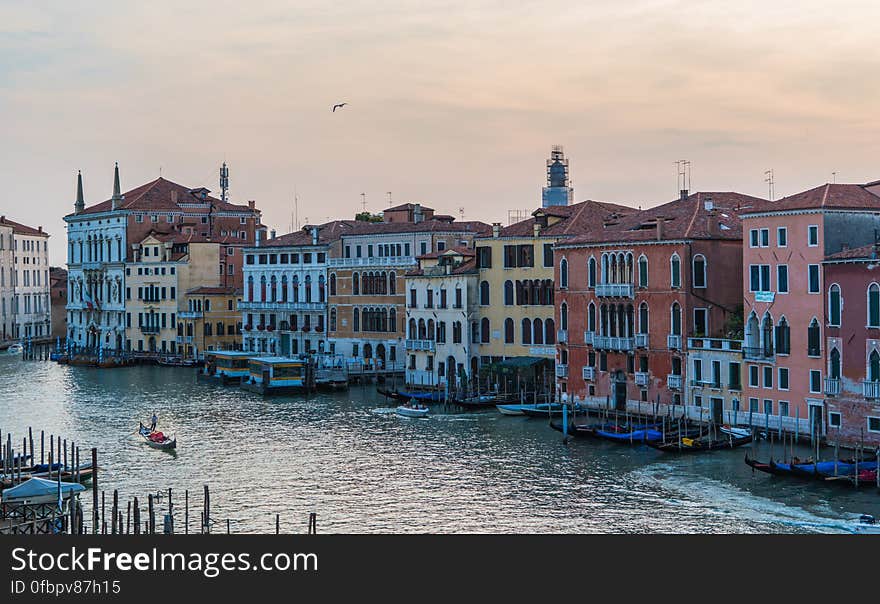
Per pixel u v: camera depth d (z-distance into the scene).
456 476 53.50
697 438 58.22
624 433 60.75
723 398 62.59
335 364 101.12
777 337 59.12
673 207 70.81
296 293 108.81
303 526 45.12
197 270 124.19
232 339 122.69
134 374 109.62
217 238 127.56
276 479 53.94
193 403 83.69
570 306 73.06
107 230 132.75
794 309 58.09
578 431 63.03
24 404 84.12
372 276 100.56
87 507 48.88
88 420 75.00
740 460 54.53
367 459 58.31
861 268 54.12
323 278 106.06
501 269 82.62
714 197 72.06
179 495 51.06
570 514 45.72
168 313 124.88
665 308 66.12
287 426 70.56
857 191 59.00
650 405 67.12
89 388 95.62
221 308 122.06
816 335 57.00
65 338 160.25
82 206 141.75
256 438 65.94
